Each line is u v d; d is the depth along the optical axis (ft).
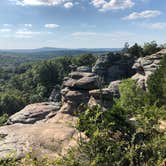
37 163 18.47
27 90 496.23
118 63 313.73
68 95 95.20
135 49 347.15
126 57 320.29
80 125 21.61
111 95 84.28
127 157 19.07
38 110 112.27
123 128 22.50
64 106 94.63
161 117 23.13
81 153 19.67
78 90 96.63
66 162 18.79
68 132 35.17
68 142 32.12
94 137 19.76
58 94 371.35
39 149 29.96
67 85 99.35
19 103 423.23
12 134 35.14
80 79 99.96
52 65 513.86
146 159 19.58
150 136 21.99
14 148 29.35
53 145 31.01
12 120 110.63
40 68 501.56
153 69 195.72
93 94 77.56
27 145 30.73
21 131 36.70
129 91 100.99
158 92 86.33
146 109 23.22
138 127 22.70
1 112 408.05
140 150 19.95
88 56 538.88
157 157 19.29
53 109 113.70
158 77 98.58
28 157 18.62
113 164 18.80
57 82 497.46
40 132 35.78
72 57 554.05
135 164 19.52
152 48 353.31
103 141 19.84
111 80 304.91
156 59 203.92
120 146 20.18
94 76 101.35
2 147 29.99
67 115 88.89
